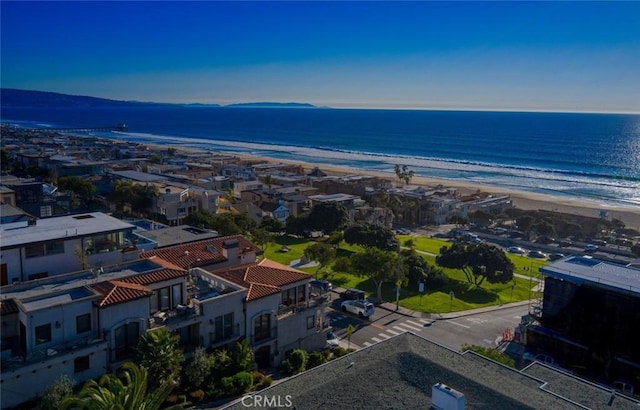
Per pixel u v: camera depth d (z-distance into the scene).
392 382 26.12
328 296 53.75
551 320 52.53
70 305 36.50
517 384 27.38
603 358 48.25
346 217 108.81
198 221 96.88
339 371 28.23
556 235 125.19
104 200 128.62
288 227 109.81
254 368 42.25
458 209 145.75
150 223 73.25
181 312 41.22
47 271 47.25
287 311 47.75
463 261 78.06
